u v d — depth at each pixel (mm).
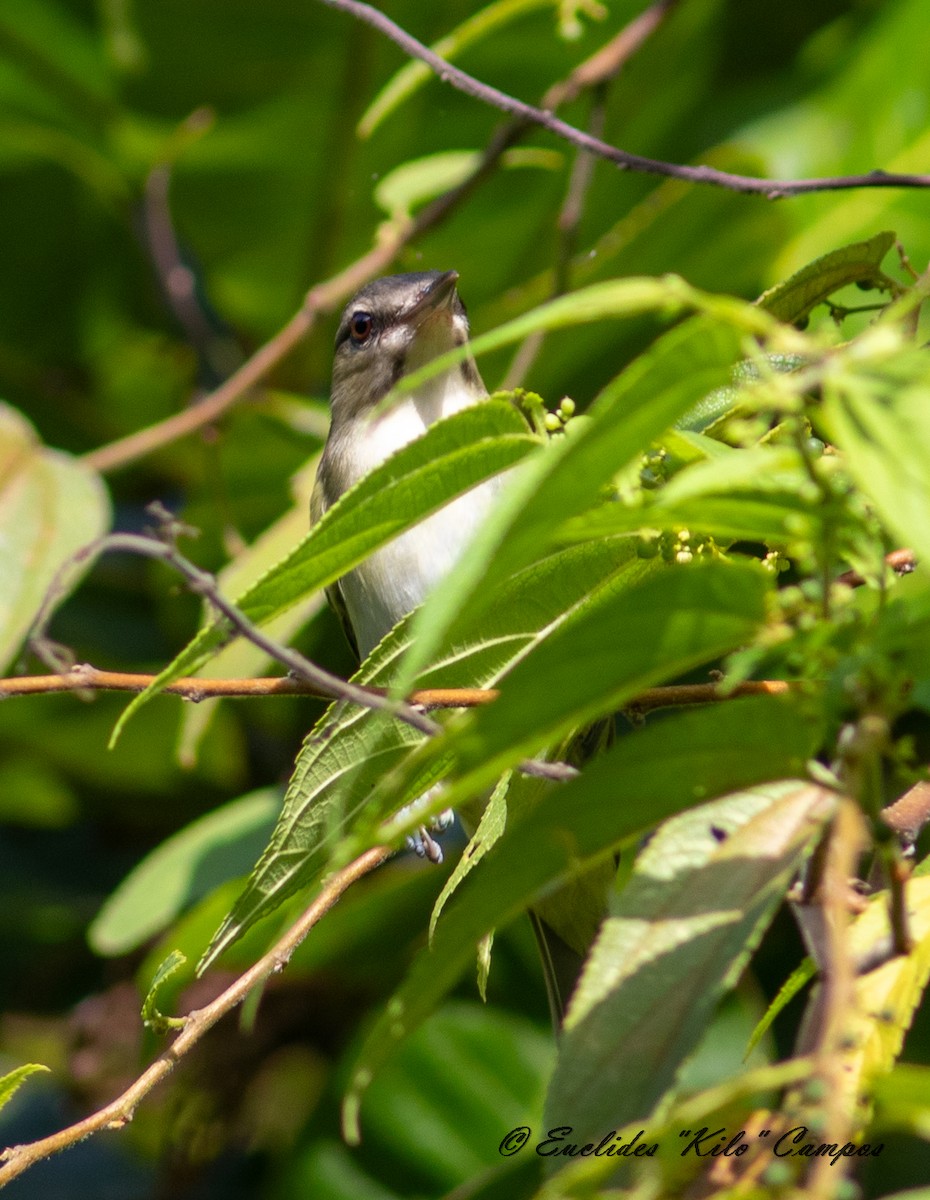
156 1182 8953
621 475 3137
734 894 3225
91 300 11445
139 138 10188
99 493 7547
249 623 3432
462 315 9141
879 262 4402
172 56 9625
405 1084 8047
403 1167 7898
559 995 6992
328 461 8945
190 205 10266
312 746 3789
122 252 11305
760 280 8836
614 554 3879
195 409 8711
